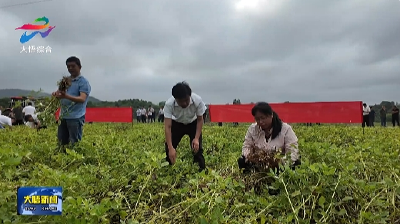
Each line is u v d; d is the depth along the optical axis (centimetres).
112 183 329
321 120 1141
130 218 272
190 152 521
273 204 281
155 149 580
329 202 285
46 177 274
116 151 487
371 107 1789
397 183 295
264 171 349
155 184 333
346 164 352
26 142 661
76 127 512
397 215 278
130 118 1568
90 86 522
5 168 276
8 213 218
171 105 423
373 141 608
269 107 378
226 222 240
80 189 298
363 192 293
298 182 296
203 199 281
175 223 262
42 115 490
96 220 226
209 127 1223
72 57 512
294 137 388
